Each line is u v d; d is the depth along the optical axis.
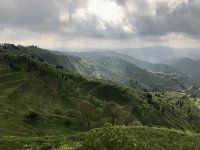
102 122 158.12
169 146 28.20
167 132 32.62
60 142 38.38
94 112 166.75
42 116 156.25
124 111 168.12
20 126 131.12
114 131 21.56
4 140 41.84
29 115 150.75
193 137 31.41
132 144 21.67
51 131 136.25
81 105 170.50
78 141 37.44
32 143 40.34
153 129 33.56
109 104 171.25
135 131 32.22
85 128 154.88
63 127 149.88
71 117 171.88
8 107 168.12
